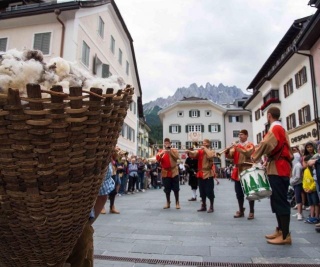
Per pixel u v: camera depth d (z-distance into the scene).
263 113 31.19
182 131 54.94
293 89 23.73
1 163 0.83
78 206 1.00
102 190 1.82
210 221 7.05
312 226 6.32
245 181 5.01
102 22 21.28
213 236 5.47
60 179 0.90
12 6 20.61
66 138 0.87
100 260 4.05
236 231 5.88
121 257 4.18
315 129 20.05
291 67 23.67
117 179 10.28
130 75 30.58
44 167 0.85
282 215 4.78
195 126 54.75
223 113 54.12
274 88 27.42
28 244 0.98
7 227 0.94
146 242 5.04
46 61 1.07
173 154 9.36
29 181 0.86
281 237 4.89
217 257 4.17
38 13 16.83
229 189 18.94
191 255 4.28
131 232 5.84
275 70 24.95
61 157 0.88
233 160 7.58
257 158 4.91
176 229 6.13
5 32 17.97
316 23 17.08
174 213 8.37
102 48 21.30
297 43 20.38
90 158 0.96
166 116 55.88
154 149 48.47
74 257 1.54
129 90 1.11
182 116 55.34
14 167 0.83
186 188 21.30
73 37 16.75
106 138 1.01
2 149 0.81
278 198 4.79
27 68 0.88
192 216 7.82
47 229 0.95
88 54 18.72
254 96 32.88
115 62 24.53
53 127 0.83
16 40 17.67
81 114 0.87
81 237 1.58
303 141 21.95
